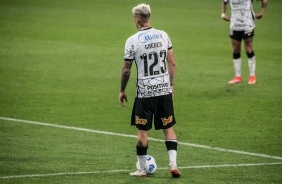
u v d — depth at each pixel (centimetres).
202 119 2995
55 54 5003
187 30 6575
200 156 2350
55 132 2728
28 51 5116
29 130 2756
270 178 2055
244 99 3450
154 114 2064
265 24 6988
